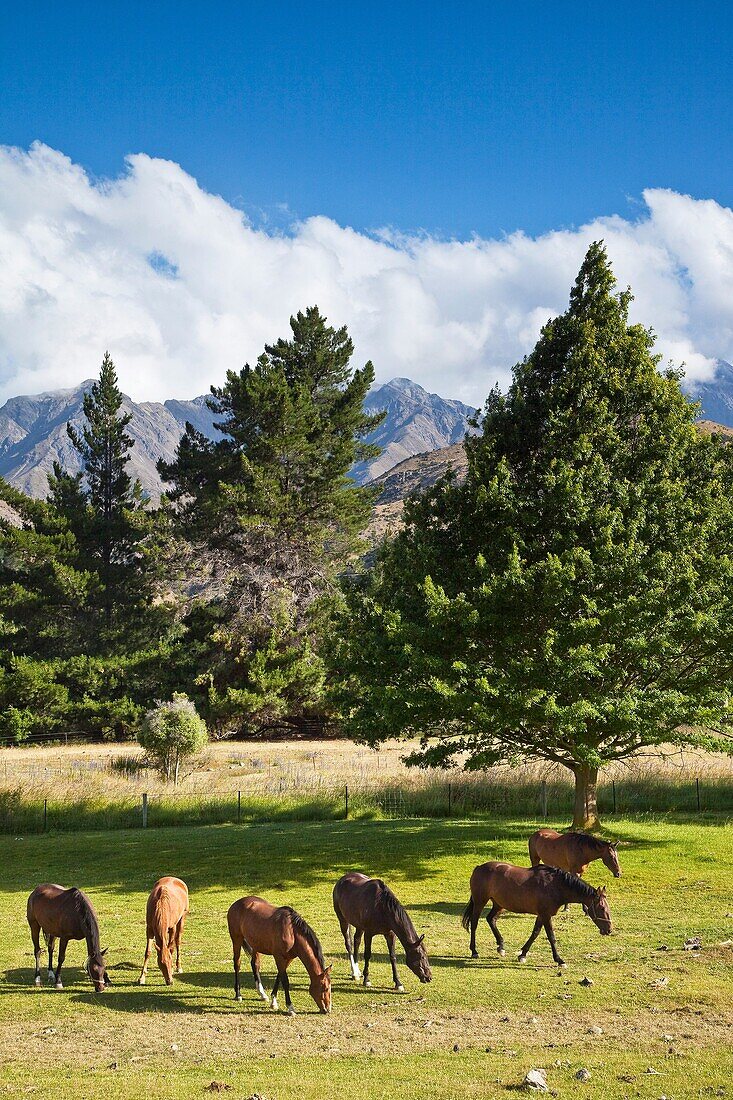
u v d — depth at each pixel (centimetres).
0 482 7144
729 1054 1005
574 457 2734
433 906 1984
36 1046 1091
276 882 2264
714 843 2544
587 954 1522
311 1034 1125
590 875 2212
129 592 7369
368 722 2689
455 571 2797
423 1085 930
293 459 7025
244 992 1341
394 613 2652
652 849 2477
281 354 7500
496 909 1562
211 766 5175
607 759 2567
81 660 6675
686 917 1792
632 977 1349
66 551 7106
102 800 3462
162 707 4525
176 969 1474
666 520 2652
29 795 3512
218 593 7044
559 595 2473
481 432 3102
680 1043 1047
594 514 2595
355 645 2823
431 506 2986
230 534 6962
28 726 6406
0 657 6775
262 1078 963
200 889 2219
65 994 1330
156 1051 1066
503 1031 1119
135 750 6069
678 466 2822
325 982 1215
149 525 7312
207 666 6762
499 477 2772
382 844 2681
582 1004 1220
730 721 2769
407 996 1292
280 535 7031
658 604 2484
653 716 2453
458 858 2462
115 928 1825
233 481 7038
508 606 2580
